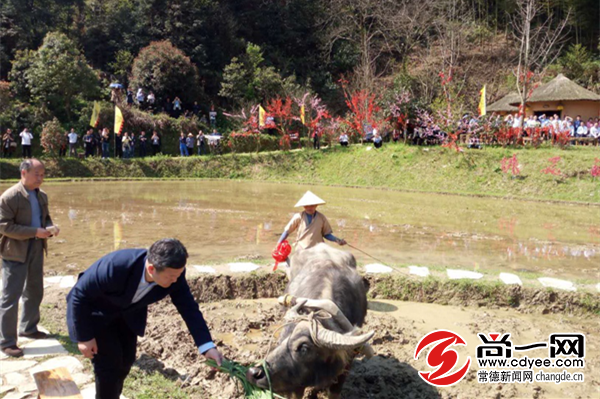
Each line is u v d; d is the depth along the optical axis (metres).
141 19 46.19
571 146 27.50
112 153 33.91
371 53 48.91
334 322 4.38
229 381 5.50
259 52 48.75
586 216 18.56
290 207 18.88
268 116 35.81
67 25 45.81
